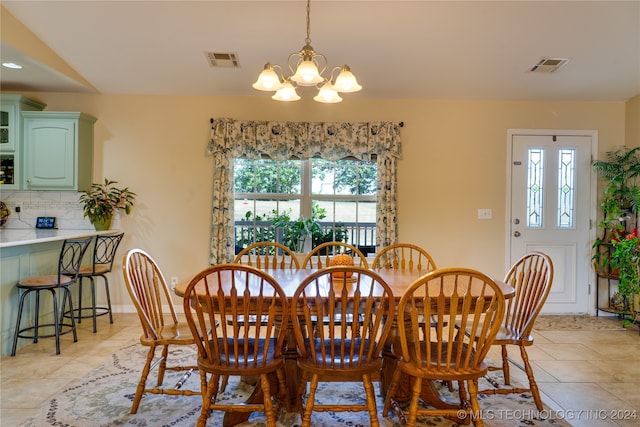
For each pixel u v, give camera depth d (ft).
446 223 14.42
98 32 11.10
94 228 13.94
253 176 14.70
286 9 10.11
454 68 12.48
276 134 13.97
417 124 14.39
